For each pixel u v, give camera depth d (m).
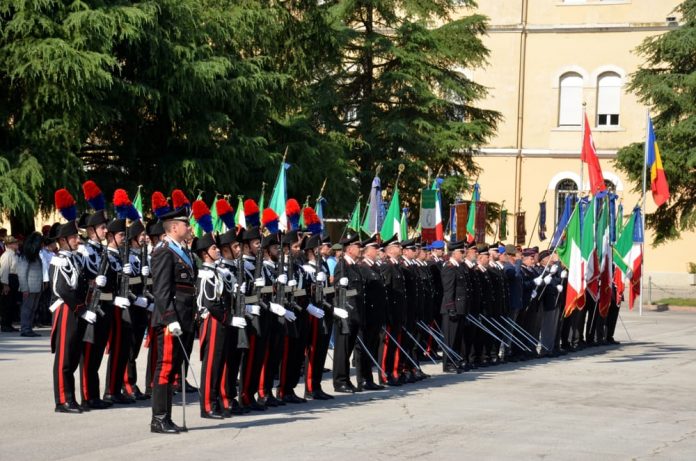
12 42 26.11
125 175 30.19
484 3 50.50
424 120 38.75
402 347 17.05
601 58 49.53
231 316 13.04
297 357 14.59
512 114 50.28
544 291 21.69
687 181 39.84
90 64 25.48
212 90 29.02
